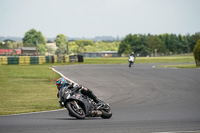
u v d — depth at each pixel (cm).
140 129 2781
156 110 4512
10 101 6159
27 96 6912
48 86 8694
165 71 13800
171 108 4772
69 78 10488
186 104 5344
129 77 11012
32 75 11375
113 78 10638
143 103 5584
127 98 6366
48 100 6334
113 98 6397
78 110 3403
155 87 8281
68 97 3328
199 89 7850
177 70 14450
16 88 8219
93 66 18175
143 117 3691
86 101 3366
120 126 2948
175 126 2936
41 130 2730
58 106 5428
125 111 4419
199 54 17312
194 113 4119
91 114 3403
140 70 14425
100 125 3003
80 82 9356
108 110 3562
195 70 14412
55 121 3334
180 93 7112
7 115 4219
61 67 16662
